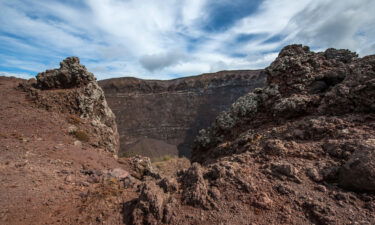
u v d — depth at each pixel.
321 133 6.39
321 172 4.75
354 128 5.98
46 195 5.26
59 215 4.33
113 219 4.03
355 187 4.07
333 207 3.74
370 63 7.77
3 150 8.93
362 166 3.99
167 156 29.36
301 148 5.86
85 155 11.42
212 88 93.81
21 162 7.65
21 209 4.54
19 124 13.28
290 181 4.64
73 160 9.90
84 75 20.52
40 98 17.62
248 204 4.09
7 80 29.39
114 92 85.75
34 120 14.41
